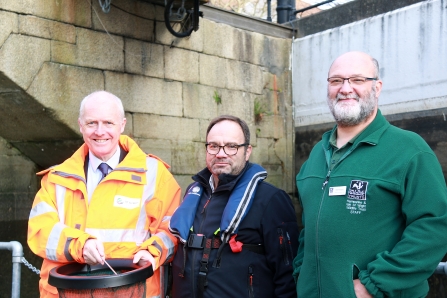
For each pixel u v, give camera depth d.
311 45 7.32
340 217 2.22
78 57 4.90
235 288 2.53
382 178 2.18
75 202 2.71
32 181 5.85
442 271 2.57
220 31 6.41
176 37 5.81
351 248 2.19
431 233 2.06
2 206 5.58
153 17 5.56
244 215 2.58
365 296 2.12
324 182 2.36
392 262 2.08
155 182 2.79
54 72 4.71
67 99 4.82
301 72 7.45
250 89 6.88
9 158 5.66
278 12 7.89
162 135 5.69
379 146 2.26
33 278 5.73
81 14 4.92
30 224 2.66
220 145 2.68
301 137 7.47
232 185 2.67
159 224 2.79
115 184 2.71
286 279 2.55
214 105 6.32
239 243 2.56
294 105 7.55
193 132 6.04
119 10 5.23
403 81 6.26
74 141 5.26
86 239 2.47
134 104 5.40
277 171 7.32
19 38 4.45
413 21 6.13
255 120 6.97
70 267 2.52
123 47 5.29
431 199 2.10
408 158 2.16
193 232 2.68
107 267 2.57
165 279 2.95
